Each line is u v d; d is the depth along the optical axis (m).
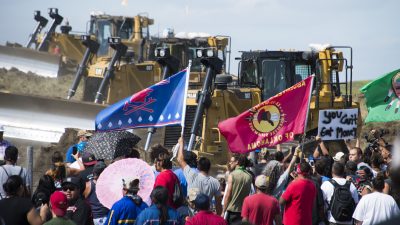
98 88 101.94
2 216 29.97
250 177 39.38
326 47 71.88
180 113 42.78
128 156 41.19
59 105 77.12
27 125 76.62
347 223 39.56
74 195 33.28
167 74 64.62
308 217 37.69
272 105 41.03
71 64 146.62
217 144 68.50
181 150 38.91
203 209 31.22
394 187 15.81
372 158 45.97
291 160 42.94
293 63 71.25
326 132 51.22
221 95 69.38
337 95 73.62
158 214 30.23
